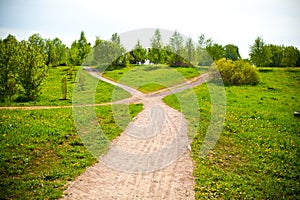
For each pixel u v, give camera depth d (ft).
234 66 132.98
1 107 76.18
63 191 28.89
